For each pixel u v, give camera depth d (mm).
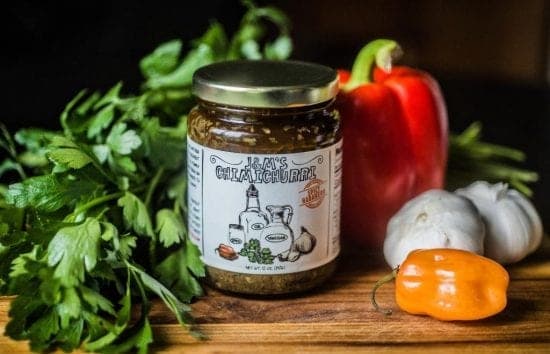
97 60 884
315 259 626
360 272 665
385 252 664
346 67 930
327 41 926
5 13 856
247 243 613
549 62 933
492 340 592
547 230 841
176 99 731
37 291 580
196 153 618
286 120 602
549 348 586
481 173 757
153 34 896
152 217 683
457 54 934
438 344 588
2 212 624
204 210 621
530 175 757
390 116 674
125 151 647
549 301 628
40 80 874
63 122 695
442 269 602
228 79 606
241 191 606
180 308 598
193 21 902
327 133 613
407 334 595
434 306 600
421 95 681
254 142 597
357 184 681
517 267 670
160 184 690
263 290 622
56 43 873
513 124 947
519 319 609
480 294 598
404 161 682
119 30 886
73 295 574
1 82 865
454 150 765
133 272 597
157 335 590
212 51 749
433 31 926
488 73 941
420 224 648
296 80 606
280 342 587
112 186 652
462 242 638
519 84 942
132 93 887
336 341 589
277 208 608
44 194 617
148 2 888
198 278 645
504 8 919
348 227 695
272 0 912
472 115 947
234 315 609
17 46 866
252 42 787
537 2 916
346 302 626
